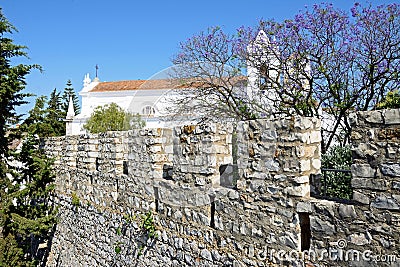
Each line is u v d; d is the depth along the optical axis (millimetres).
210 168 6734
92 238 11586
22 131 15031
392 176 4199
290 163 5270
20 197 14383
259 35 11531
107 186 10711
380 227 4301
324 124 11820
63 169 14133
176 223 7637
